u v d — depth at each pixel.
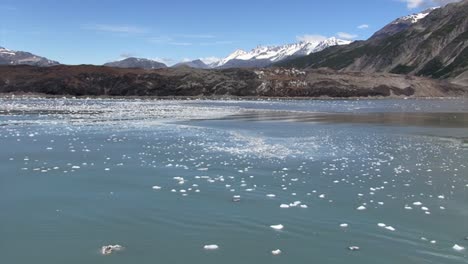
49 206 14.56
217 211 14.11
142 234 12.12
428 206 14.73
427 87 140.25
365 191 16.64
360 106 83.69
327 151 25.88
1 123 41.72
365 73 143.00
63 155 24.08
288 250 11.06
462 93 144.25
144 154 24.50
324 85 128.62
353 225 12.84
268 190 16.69
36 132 34.72
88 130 36.66
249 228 12.59
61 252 10.88
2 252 10.86
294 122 46.22
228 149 26.28
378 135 34.59
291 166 21.19
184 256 10.66
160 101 96.88
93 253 10.82
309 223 13.01
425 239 11.77
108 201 15.16
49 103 81.06
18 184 17.36
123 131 36.00
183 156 23.84
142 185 17.36
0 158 22.88
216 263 10.30
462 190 16.81
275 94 123.25
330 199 15.53
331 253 10.88
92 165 21.30
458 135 34.78
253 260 10.46
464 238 11.85
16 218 13.34
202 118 50.28
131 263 10.25
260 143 29.08
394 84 136.38
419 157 24.09
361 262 10.37
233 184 17.59
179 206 14.62
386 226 12.68
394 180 18.42
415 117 54.81
